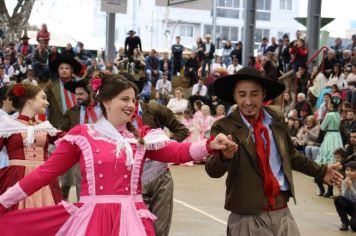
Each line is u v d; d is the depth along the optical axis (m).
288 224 4.43
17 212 3.78
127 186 3.74
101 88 3.83
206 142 3.69
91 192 3.71
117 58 24.31
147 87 20.98
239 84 4.49
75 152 3.77
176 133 6.14
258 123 4.48
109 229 3.64
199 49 23.98
